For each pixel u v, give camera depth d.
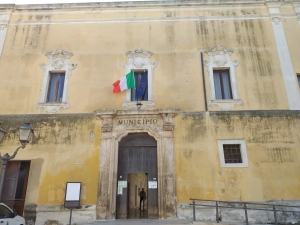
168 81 12.83
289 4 14.20
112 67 13.20
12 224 8.32
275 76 12.79
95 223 9.59
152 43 13.62
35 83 12.93
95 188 11.16
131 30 13.92
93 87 12.81
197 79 12.84
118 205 11.33
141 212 14.30
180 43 13.59
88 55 13.46
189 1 14.21
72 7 14.31
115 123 12.09
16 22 14.20
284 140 11.55
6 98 12.64
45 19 14.25
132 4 14.26
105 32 13.93
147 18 14.12
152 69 13.07
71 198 10.67
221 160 11.34
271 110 12.09
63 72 13.36
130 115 12.11
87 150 11.67
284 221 10.47
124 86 12.48
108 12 14.32
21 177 11.45
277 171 11.12
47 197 11.04
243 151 11.45
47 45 13.71
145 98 12.84
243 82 12.72
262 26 13.82
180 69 13.05
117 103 12.48
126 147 12.10
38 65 13.28
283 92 12.47
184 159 11.43
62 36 13.90
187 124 11.95
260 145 11.51
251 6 14.21
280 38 13.51
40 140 11.84
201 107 12.27
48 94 12.95
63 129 12.01
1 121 12.14
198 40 13.62
